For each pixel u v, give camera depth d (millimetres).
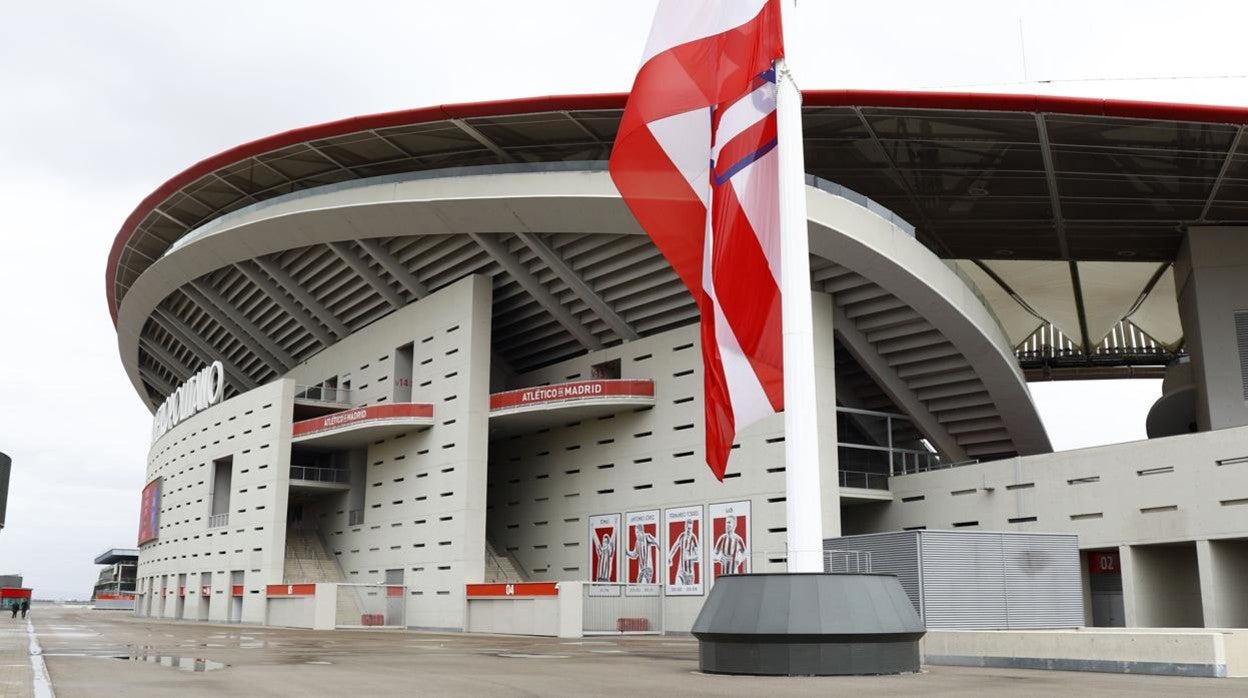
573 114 33406
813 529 12766
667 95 13859
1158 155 31500
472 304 39125
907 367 36094
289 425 44719
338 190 38188
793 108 13352
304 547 47656
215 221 43438
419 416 40344
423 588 39906
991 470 30641
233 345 54031
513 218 35219
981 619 24844
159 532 57250
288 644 24609
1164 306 49375
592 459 39188
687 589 34250
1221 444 25000
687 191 13664
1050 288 47500
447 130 35469
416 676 13555
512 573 41188
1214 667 12805
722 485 33562
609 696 10180
